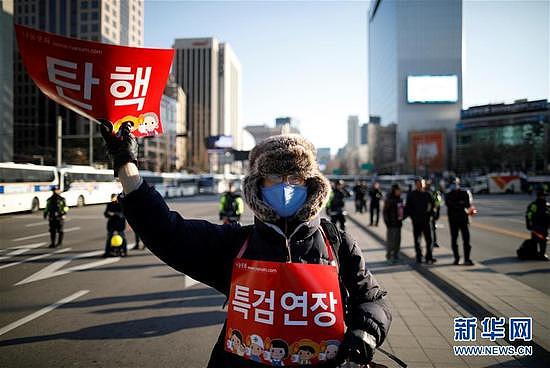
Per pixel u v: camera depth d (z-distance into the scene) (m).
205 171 102.44
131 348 4.09
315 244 1.58
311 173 1.60
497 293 5.68
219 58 136.12
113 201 9.71
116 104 1.73
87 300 5.88
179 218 1.62
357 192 23.27
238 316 1.55
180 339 4.34
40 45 1.65
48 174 24.95
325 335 1.47
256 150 1.73
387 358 3.80
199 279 1.64
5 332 4.54
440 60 113.19
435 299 5.73
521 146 67.81
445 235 13.58
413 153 99.12
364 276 1.66
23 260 9.17
